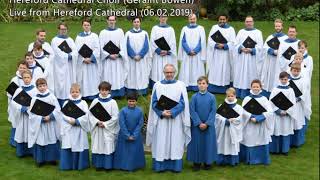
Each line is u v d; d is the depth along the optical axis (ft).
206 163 33.19
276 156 36.50
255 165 34.81
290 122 36.65
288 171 33.81
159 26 47.80
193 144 33.12
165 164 33.45
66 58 44.32
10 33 66.54
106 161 33.14
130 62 47.26
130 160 33.27
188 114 32.94
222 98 47.60
